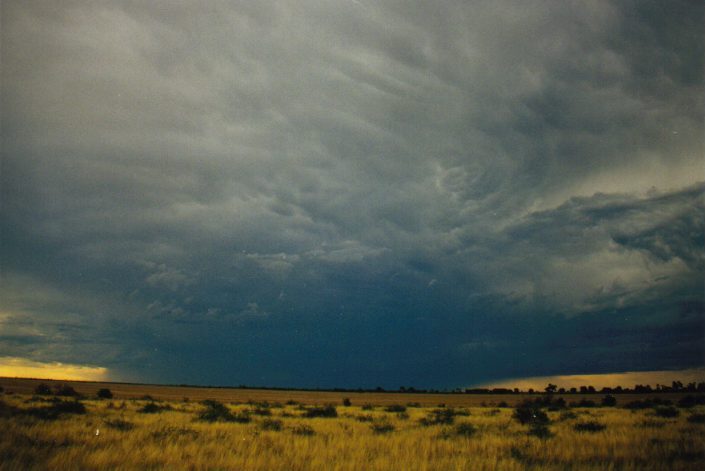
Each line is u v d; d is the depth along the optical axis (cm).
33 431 1645
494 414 4038
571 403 6228
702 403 5203
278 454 1435
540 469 1256
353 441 1766
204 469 1213
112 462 1235
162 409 3644
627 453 1495
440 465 1289
